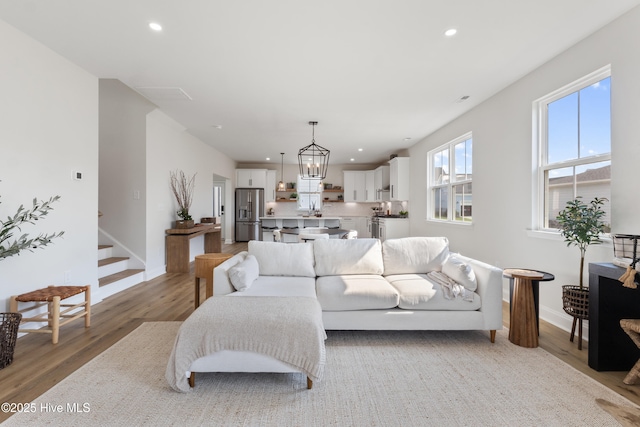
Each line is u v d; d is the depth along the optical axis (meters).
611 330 2.20
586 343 2.67
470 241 4.69
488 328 2.68
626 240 2.09
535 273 2.73
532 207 3.40
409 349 2.56
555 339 2.76
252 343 1.94
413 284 2.85
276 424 1.66
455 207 5.40
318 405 1.82
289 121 5.29
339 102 4.35
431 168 6.33
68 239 3.22
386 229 7.36
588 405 1.83
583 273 2.79
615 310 2.21
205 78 3.56
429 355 2.46
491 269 2.71
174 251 5.38
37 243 2.83
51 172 3.00
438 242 3.41
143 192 4.77
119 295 4.04
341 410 1.78
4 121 2.56
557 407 1.81
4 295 2.58
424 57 3.06
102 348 2.54
